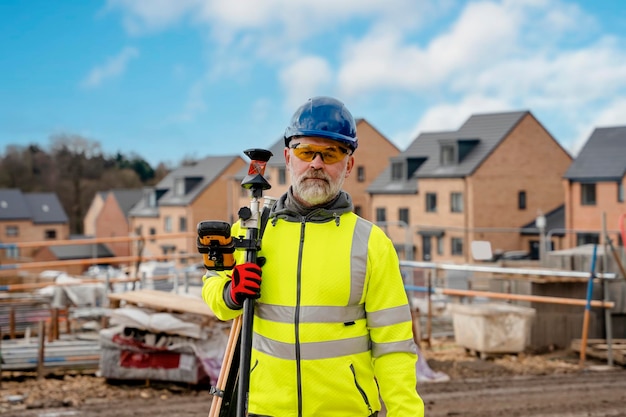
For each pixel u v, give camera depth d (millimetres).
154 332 8531
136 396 8242
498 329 10656
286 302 2887
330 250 2904
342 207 2994
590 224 36500
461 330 11086
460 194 40719
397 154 50906
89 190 89000
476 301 15812
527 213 41344
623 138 37250
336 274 2873
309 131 2861
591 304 10531
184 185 57406
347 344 2875
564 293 11656
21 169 87312
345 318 2881
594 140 38062
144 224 61438
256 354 2969
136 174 95125
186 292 12453
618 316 11984
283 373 2869
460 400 8234
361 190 50031
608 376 9648
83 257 65375
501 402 8141
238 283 2838
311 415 2850
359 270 2891
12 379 8961
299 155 2898
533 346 11406
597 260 12008
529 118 41594
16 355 9156
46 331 11477
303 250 2916
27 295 13734
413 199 43562
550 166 42031
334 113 2898
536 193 41594
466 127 43562
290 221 2996
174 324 8328
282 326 2877
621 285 11867
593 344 11188
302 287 2879
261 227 3023
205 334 8500
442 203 41719
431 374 9406
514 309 10812
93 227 74375
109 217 67125
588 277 10641
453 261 41031
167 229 58594
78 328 12312
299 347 2846
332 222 2951
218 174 56594
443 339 12445
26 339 10391
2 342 10359
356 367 2891
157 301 8906
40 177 88062
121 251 65500
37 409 7684
